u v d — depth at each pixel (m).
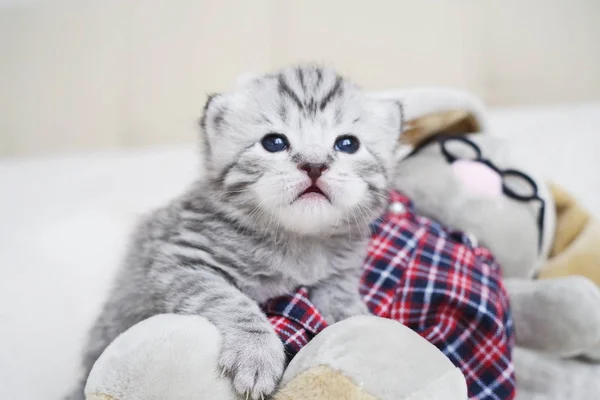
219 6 0.52
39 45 0.54
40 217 0.35
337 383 0.12
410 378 0.12
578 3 0.51
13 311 0.25
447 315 0.17
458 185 0.21
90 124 0.54
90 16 0.54
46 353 0.23
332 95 0.18
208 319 0.14
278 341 0.14
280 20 0.52
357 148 0.18
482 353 0.17
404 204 0.20
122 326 0.18
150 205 0.35
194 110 0.53
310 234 0.17
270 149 0.17
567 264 0.21
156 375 0.12
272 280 0.17
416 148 0.23
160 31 0.53
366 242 0.18
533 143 0.39
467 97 0.23
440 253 0.18
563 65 0.51
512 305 0.19
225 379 0.13
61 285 0.27
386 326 0.13
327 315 0.17
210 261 0.16
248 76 0.20
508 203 0.21
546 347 0.19
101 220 0.34
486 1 0.51
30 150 0.55
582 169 0.35
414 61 0.51
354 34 0.51
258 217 0.17
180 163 0.45
